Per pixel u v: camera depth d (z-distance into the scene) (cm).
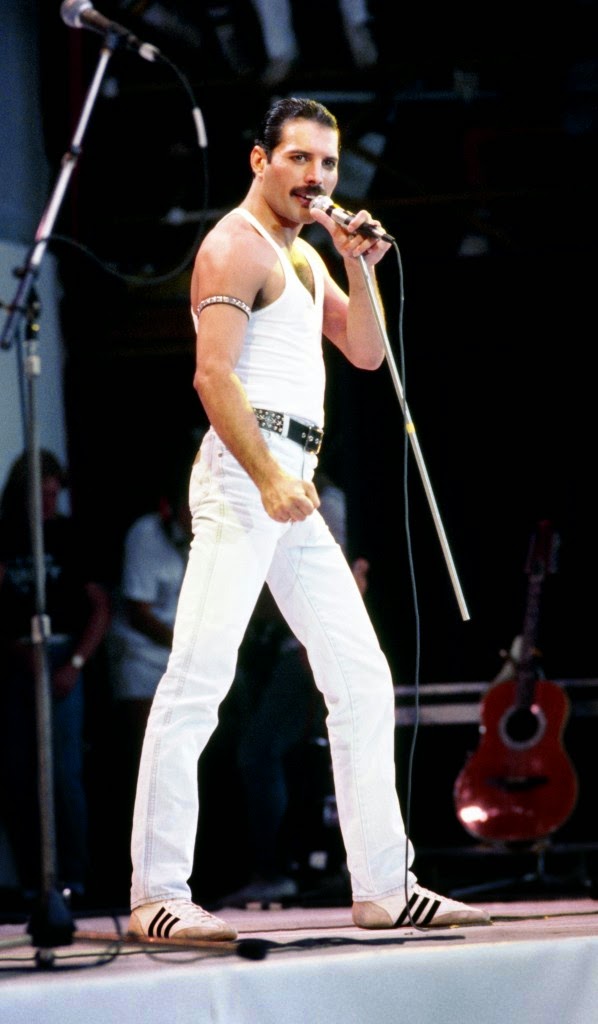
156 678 1605
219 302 753
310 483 729
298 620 805
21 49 1736
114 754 1659
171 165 1748
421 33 1700
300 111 784
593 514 1694
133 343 1775
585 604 1678
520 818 1420
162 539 1628
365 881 794
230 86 1705
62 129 1764
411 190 1719
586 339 1700
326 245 1733
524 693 1445
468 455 1703
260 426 770
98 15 891
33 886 1462
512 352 1706
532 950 671
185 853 757
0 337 750
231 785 1658
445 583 1683
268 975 614
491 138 1719
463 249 1712
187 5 1692
